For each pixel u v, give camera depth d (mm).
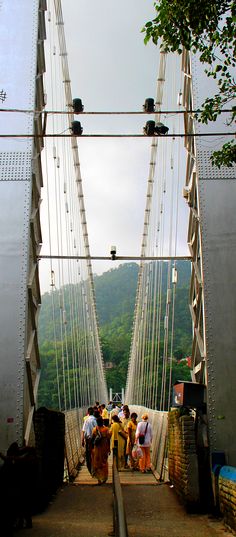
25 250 6816
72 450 10750
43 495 6191
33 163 7348
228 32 4703
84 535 4902
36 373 7523
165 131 6371
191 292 7996
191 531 5078
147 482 8719
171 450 7816
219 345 6617
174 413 7363
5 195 6996
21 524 5281
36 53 7609
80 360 19453
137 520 5621
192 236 8156
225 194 7090
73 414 11898
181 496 6512
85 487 8055
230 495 5113
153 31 4859
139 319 24344
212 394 6465
